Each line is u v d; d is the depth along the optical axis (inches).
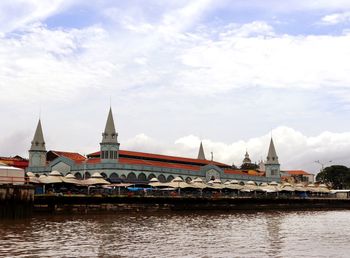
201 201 3762.3
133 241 1553.9
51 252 1277.1
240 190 4510.3
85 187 3472.0
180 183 3791.8
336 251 1393.9
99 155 5265.8
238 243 1551.4
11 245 1378.0
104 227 1998.0
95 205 3006.9
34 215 2564.0
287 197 4815.5
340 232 1988.2
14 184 2331.4
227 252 1346.0
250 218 2886.3
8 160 5300.2
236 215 3201.3
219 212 3560.5
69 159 4756.4
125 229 1942.7
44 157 5255.9
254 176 6289.4
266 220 2726.4
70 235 1664.6
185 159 5876.0
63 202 2847.0
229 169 6525.6
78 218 2460.6
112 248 1382.9
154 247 1423.5
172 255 1277.1
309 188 5403.5
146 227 2064.5
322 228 2196.1
